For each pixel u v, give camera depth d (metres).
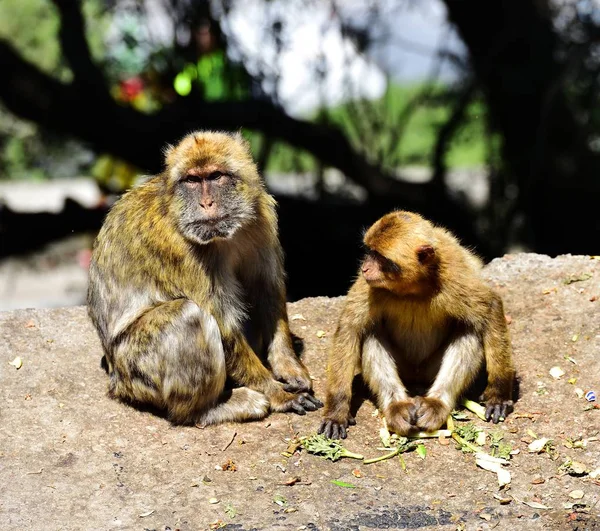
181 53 14.26
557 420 7.40
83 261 16.53
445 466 7.00
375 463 7.08
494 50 14.70
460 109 14.95
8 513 6.46
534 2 14.92
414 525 6.34
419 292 7.29
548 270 9.30
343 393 7.47
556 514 6.42
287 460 7.11
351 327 7.50
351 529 6.29
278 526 6.33
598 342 8.18
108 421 7.59
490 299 7.36
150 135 14.62
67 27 14.79
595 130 14.69
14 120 16.30
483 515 6.42
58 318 8.95
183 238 7.54
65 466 7.03
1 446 7.22
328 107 15.96
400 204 15.14
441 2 15.36
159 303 7.70
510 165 15.33
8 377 8.05
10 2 17.56
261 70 14.51
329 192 15.81
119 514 6.48
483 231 15.23
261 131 14.73
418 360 7.86
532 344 8.29
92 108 14.56
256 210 7.69
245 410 7.59
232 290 7.76
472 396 7.89
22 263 16.86
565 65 14.30
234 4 14.13
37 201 20.59
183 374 7.43
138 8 14.31
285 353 8.05
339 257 14.88
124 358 7.67
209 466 7.04
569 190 14.98
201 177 7.38
